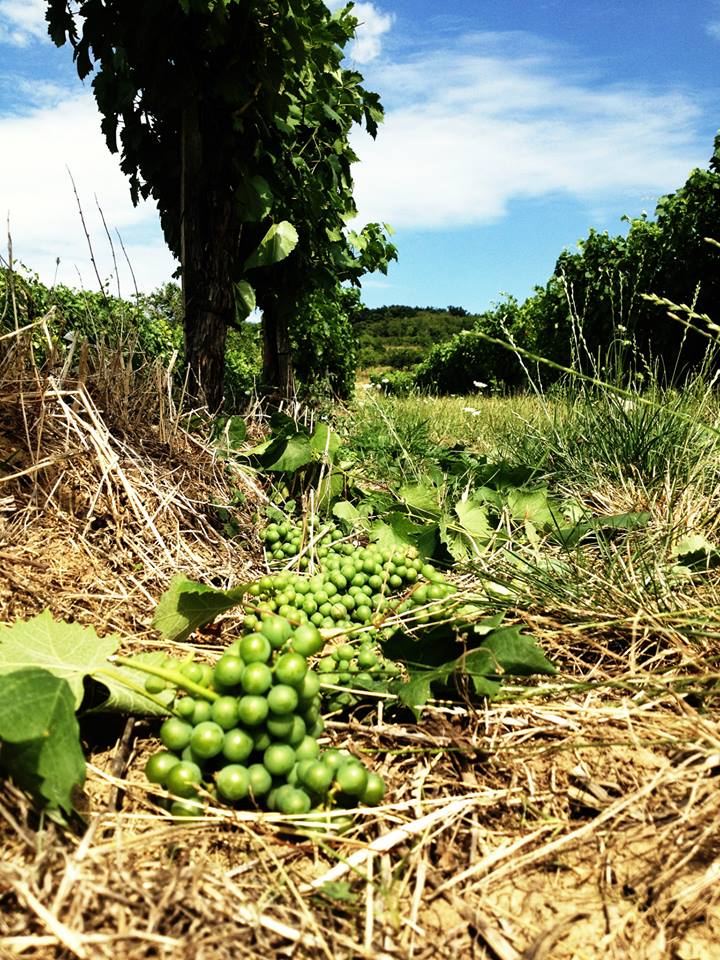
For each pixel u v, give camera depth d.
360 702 1.82
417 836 1.37
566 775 1.54
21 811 1.17
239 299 4.64
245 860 1.26
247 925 1.08
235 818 1.30
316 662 1.93
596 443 4.07
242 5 3.97
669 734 1.54
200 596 1.89
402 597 2.22
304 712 1.43
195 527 2.96
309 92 5.71
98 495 2.59
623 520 2.87
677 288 9.62
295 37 4.17
